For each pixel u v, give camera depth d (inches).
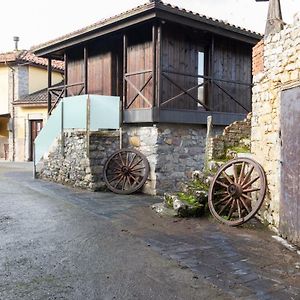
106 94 433.4
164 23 364.8
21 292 132.9
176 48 386.3
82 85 460.4
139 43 390.9
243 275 149.4
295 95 191.8
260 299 128.4
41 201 304.7
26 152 730.8
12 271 152.3
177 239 199.3
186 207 248.2
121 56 430.6
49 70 512.1
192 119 386.0
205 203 255.4
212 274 150.6
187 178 386.3
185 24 361.4
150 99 375.2
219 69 427.5
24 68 746.2
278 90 211.3
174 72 373.1
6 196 323.9
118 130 386.9
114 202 308.3
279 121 208.8
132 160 375.2
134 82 394.3
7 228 219.3
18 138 738.8
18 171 529.3
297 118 188.9
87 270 154.8
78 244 190.7
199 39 410.9
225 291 134.8
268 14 229.5
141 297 130.2
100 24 384.5
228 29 394.3
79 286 138.8
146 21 356.5
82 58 470.3
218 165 285.7
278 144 209.6
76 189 371.2
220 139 319.0
